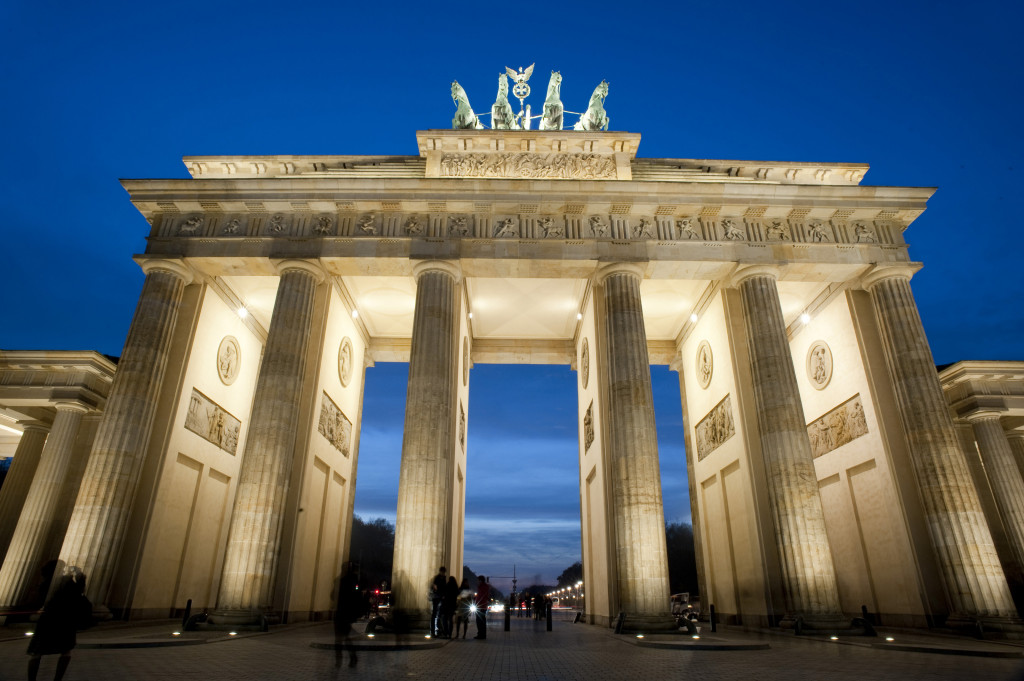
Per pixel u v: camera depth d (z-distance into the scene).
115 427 31.17
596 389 39.31
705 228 36.47
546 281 42.97
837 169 40.47
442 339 33.03
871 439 35.66
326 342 37.78
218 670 14.96
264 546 28.52
